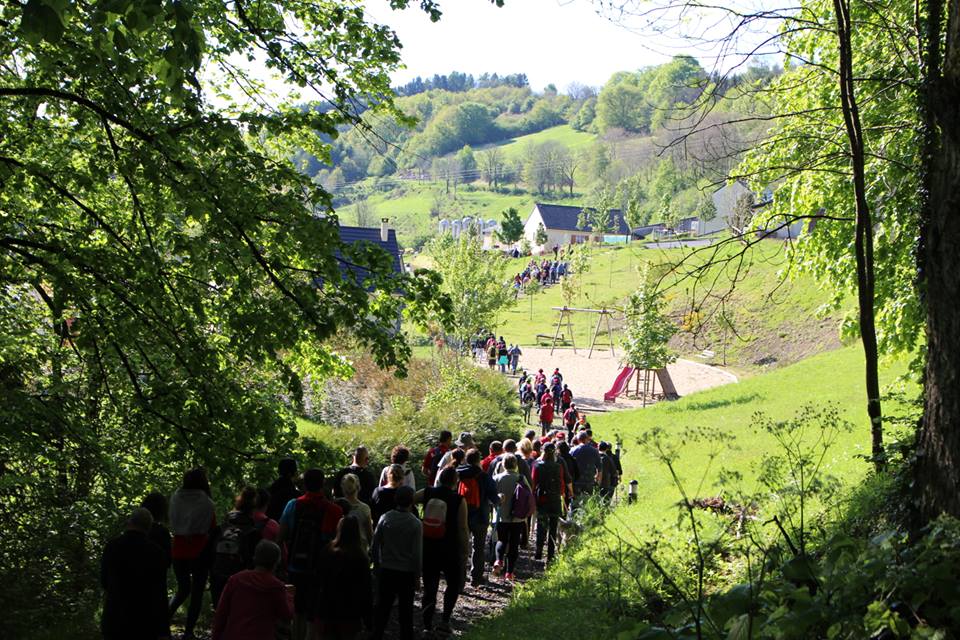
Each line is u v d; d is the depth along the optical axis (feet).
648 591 28.22
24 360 38.09
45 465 35.09
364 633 33.19
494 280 161.79
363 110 42.37
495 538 46.42
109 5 19.29
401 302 38.96
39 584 32.24
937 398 20.72
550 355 197.36
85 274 35.50
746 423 86.22
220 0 36.73
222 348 41.68
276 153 43.52
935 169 21.38
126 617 23.43
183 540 30.32
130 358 40.32
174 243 35.81
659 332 132.77
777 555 19.83
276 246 37.60
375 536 29.68
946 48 21.42
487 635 29.22
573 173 654.94
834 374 113.80
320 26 42.37
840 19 37.32
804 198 50.67
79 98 32.89
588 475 48.83
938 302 20.81
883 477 33.60
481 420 75.97
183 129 34.19
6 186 35.83
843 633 14.97
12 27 31.65
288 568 27.94
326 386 87.45
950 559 15.47
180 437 36.94
